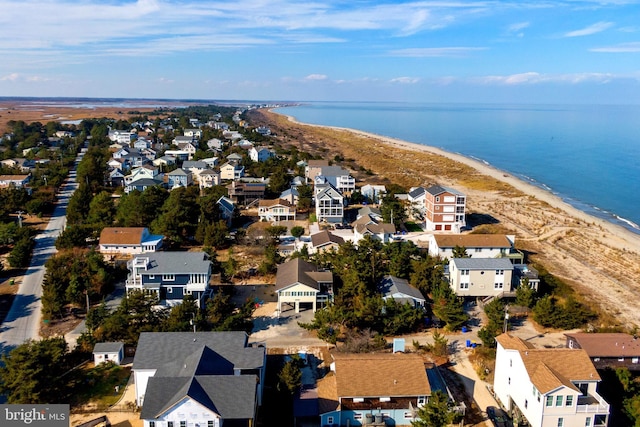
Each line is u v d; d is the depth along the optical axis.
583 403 42.12
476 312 66.50
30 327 61.19
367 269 69.62
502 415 45.16
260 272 77.56
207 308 59.34
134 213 96.44
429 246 85.94
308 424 43.06
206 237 88.75
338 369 44.88
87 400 46.22
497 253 80.38
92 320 57.19
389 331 59.09
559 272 84.88
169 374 44.00
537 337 60.16
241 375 42.22
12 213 111.12
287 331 60.25
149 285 64.50
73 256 75.88
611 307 71.25
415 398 43.72
